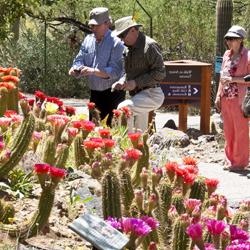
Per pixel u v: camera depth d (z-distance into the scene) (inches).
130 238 161.0
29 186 214.1
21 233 179.3
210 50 1013.8
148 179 224.4
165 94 611.2
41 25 1088.8
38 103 287.6
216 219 187.0
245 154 449.4
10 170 207.6
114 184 182.5
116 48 408.5
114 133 315.3
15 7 767.7
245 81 433.4
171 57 1016.9
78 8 1063.0
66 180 228.7
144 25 1026.7
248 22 1027.3
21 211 199.8
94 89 414.9
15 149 206.4
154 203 182.7
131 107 396.5
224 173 439.5
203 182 212.1
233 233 167.8
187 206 186.5
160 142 486.9
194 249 167.9
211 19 1013.8
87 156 247.6
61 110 295.6
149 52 389.7
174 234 173.3
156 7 1022.4
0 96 277.7
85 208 211.6
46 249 179.5
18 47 1066.1
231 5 751.1
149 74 393.1
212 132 606.9
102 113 415.8
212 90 825.5
